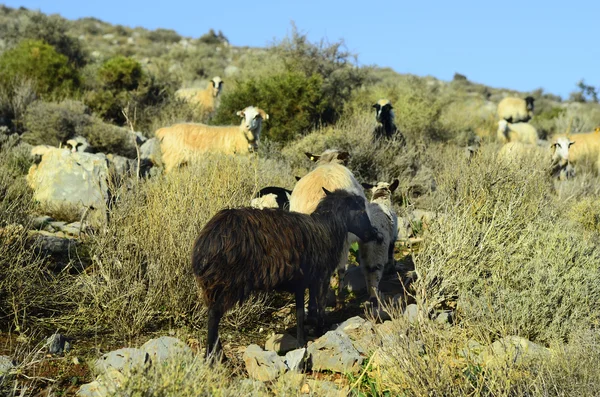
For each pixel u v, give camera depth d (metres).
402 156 11.92
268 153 12.41
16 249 6.21
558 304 6.03
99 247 6.35
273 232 5.05
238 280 4.89
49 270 6.50
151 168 11.77
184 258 6.09
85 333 5.70
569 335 5.60
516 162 8.55
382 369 4.81
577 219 8.56
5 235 6.14
